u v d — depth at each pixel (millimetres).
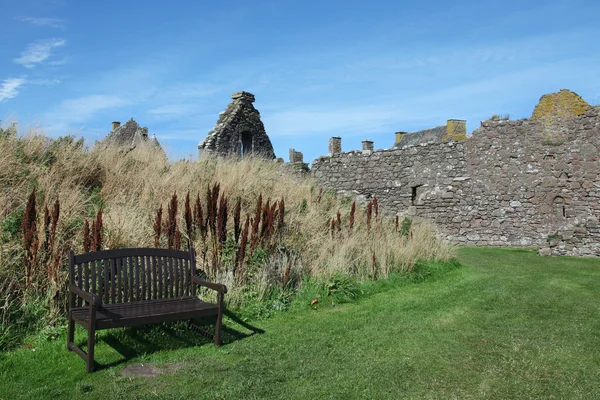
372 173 20516
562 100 17609
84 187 8273
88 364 3941
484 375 4199
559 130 17500
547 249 13945
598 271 10266
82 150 9203
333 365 4363
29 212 5090
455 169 19016
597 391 3883
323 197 12430
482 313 6363
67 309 5074
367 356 4625
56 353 4289
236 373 4082
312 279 7180
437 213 19250
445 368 4348
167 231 6676
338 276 7367
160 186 8836
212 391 3701
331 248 8477
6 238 5520
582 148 17000
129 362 4207
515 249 16453
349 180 21000
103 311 4414
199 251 6992
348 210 11805
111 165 9125
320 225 9477
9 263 5180
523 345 5020
